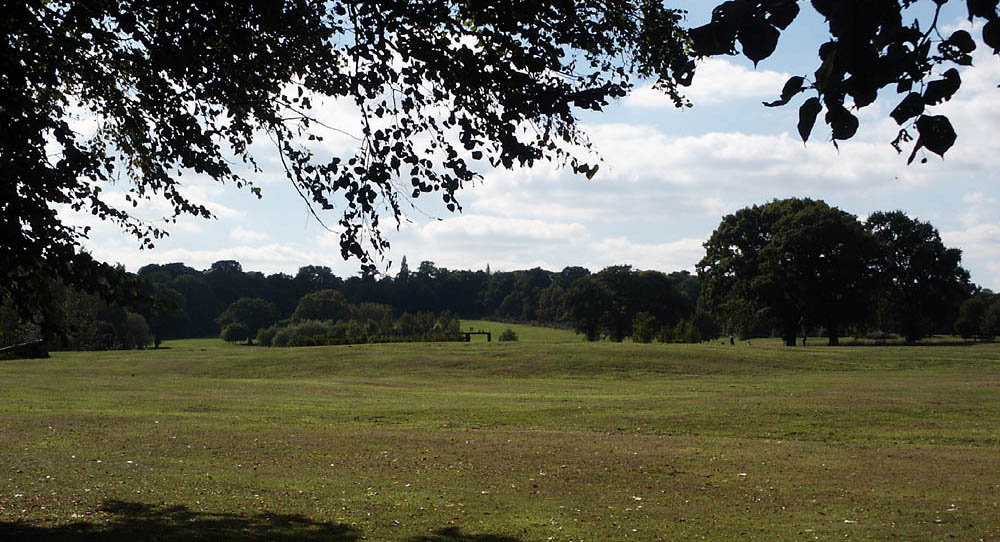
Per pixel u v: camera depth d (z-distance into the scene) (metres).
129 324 77.50
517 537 9.21
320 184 8.79
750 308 70.62
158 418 20.88
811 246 67.44
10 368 40.53
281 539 8.85
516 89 7.84
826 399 24.73
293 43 8.72
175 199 10.42
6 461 13.66
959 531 9.59
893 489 12.22
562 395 28.61
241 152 10.27
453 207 8.68
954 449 16.38
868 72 3.08
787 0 3.08
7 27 8.41
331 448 15.97
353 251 8.67
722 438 18.12
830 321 69.62
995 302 87.69
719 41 3.19
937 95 3.17
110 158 10.78
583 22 8.70
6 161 8.36
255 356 47.12
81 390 29.16
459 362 43.19
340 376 39.69
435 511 10.58
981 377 34.09
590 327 100.56
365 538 9.03
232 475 13.02
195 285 122.44
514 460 14.66
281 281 137.62
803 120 3.27
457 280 159.12
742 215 73.62
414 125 8.53
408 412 23.02
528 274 162.38
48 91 10.12
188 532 9.08
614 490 12.12
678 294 101.88
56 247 8.52
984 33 2.99
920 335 72.94
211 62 8.80
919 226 67.56
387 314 91.06
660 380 36.38
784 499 11.52
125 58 9.28
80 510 10.12
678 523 10.02
